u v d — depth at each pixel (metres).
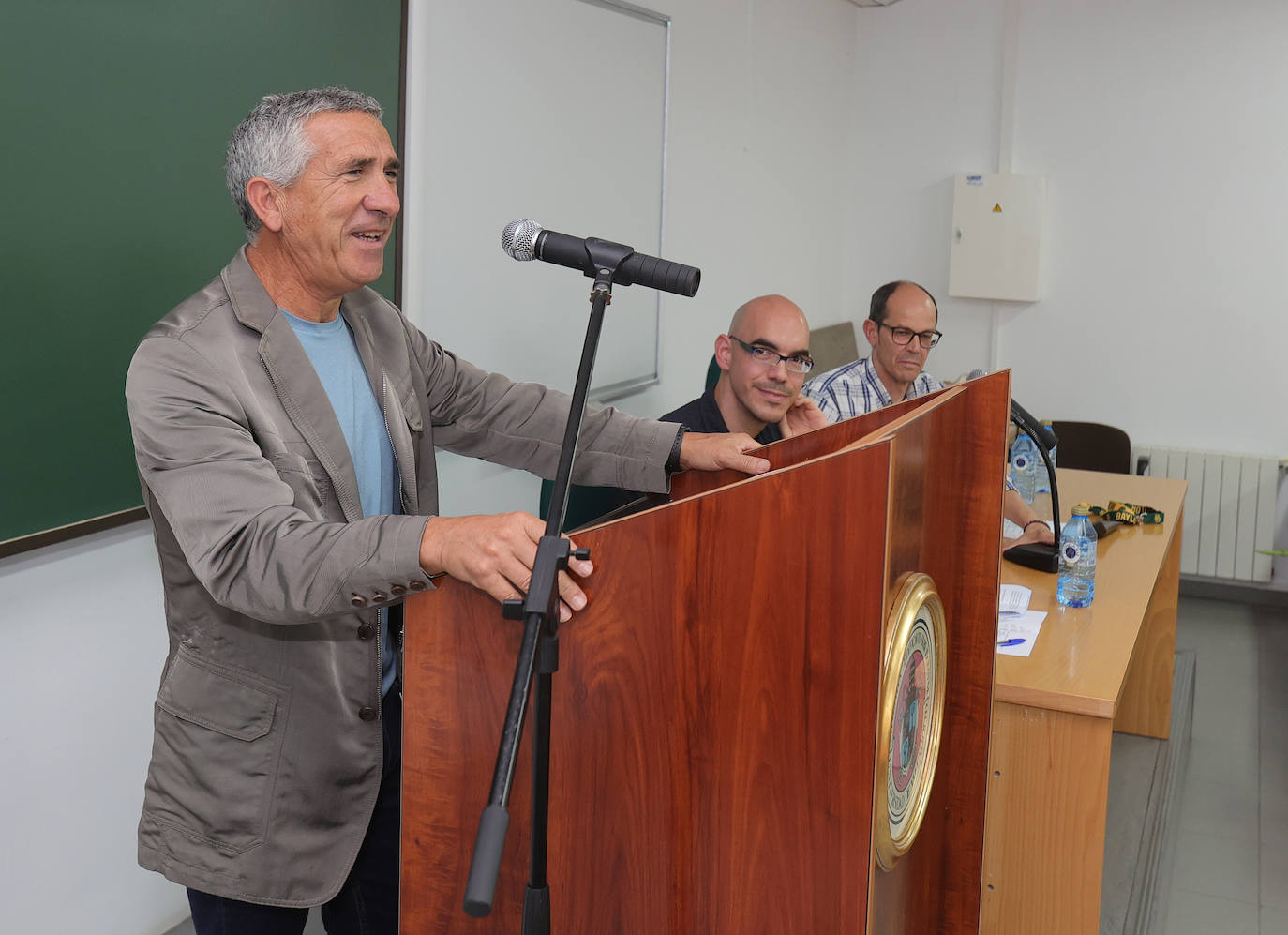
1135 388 5.54
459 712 1.25
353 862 1.60
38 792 2.21
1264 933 2.77
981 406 1.51
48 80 2.02
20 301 2.01
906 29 5.81
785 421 2.07
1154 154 5.35
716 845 1.19
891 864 1.29
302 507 1.52
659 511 1.16
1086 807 2.22
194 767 1.55
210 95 2.35
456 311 3.27
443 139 3.12
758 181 5.07
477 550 1.18
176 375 1.41
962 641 1.56
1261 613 5.19
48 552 2.18
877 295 3.40
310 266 1.54
